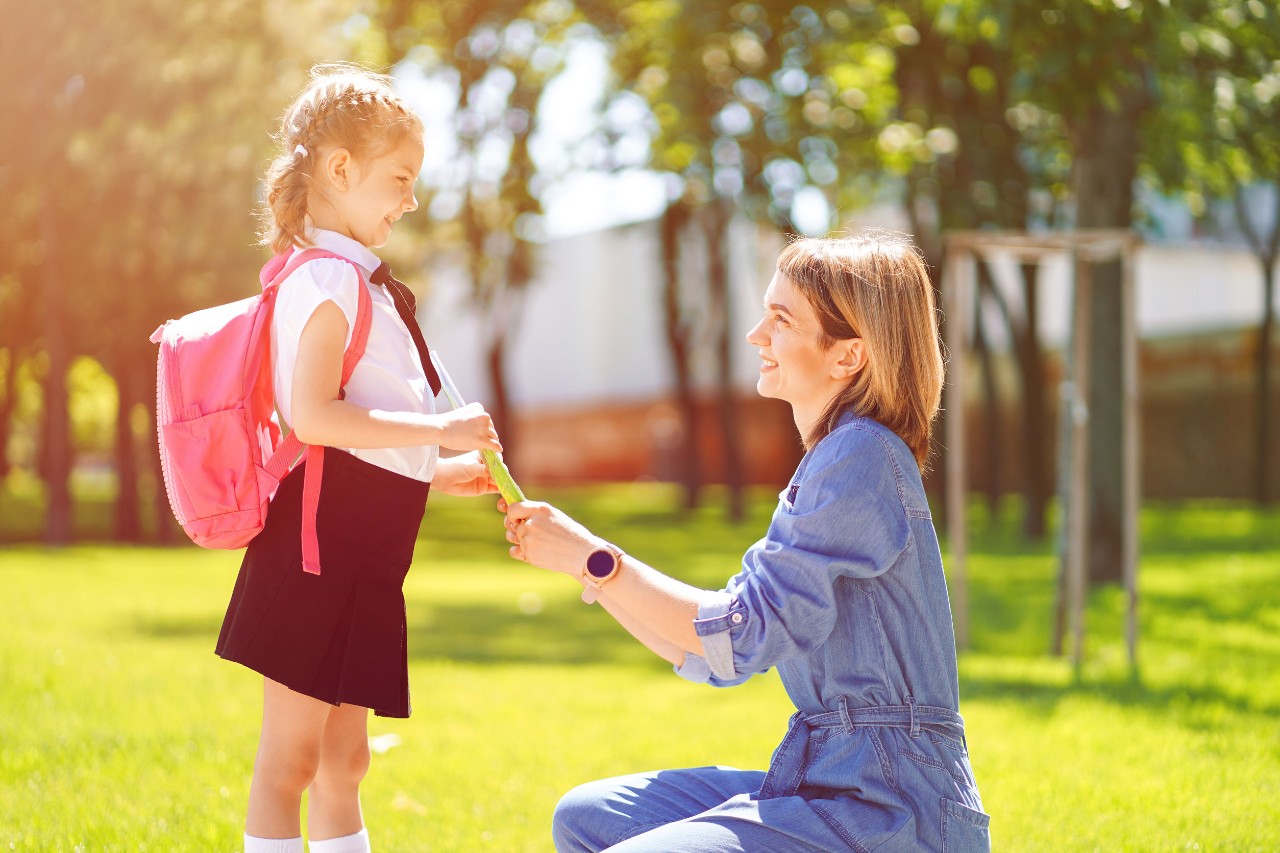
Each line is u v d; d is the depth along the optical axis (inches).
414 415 134.0
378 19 1106.1
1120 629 470.6
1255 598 545.6
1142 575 652.1
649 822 129.1
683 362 1481.3
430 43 1163.9
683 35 642.2
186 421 135.1
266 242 148.0
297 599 135.6
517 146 1229.1
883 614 120.1
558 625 538.3
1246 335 1422.2
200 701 313.3
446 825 211.8
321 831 153.2
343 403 133.8
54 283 872.9
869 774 117.3
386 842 199.8
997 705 321.7
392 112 144.0
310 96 144.7
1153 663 392.5
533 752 271.6
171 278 833.5
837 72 655.8
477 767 256.1
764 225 740.7
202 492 134.1
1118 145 547.5
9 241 919.0
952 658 123.6
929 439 129.0
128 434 1027.3
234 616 138.0
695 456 1502.2
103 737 265.9
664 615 120.6
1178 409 1481.3
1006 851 194.7
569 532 124.3
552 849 197.8
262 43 803.4
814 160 668.7
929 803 117.5
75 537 1061.1
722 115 668.1
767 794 121.4
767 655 118.0
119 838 192.9
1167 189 654.5
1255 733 281.9
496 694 349.4
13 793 219.0
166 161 764.0
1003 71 671.1
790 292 128.9
